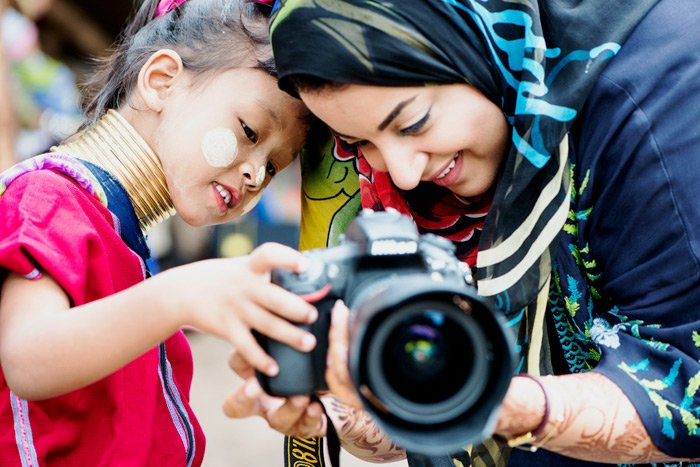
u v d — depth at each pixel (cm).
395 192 168
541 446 136
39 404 151
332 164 186
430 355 111
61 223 146
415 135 143
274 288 118
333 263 120
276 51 147
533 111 141
